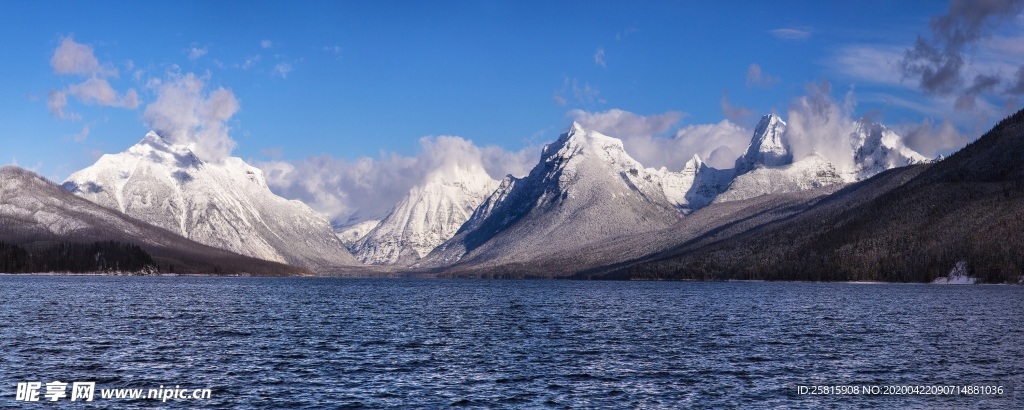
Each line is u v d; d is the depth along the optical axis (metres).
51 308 169.88
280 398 76.88
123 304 189.00
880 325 143.75
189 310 172.75
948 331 133.00
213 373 88.75
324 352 104.44
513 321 152.25
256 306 190.38
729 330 134.88
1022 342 117.75
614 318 160.50
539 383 84.06
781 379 86.81
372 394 78.62
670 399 77.12
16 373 87.06
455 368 92.62
